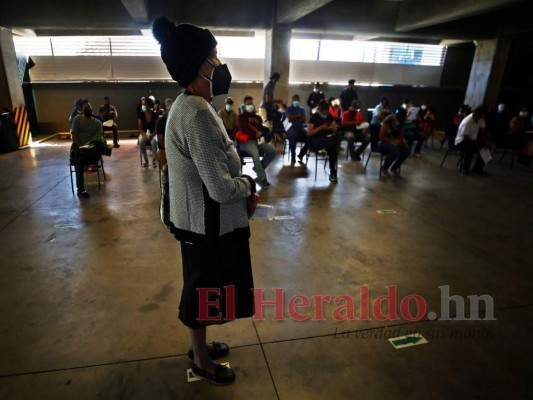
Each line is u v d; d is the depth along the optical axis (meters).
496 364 1.88
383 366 1.85
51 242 3.18
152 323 2.12
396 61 12.12
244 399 1.64
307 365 1.85
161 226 3.58
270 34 8.84
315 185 5.22
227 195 1.29
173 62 1.26
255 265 2.85
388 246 3.25
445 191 5.09
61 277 2.61
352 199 4.61
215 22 8.53
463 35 9.88
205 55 1.27
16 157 7.05
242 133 4.83
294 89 11.55
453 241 3.39
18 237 3.28
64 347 1.92
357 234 3.50
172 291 2.46
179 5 8.27
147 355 1.88
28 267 2.75
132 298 2.37
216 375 1.70
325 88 11.73
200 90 1.33
